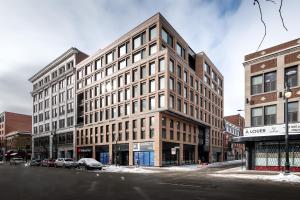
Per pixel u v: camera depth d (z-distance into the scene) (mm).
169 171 30812
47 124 78438
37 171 31641
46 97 79875
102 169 34594
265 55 27547
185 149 50844
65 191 13648
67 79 68938
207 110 62375
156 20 44812
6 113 104688
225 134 76562
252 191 12969
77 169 36219
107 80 54156
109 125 51969
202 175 23500
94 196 11914
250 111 28250
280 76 26266
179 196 11570
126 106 48938
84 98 61125
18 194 12742
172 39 48844
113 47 53562
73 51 66188
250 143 28047
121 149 48406
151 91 44844
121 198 11289
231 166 41906
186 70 51688
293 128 24609
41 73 82500
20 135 93750
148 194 12258
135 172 29484
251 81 28734
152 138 42969
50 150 74562
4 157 89312
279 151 25891
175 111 44344
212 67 67625
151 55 44969
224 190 13352
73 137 63656
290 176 18703
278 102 26031
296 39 25688
